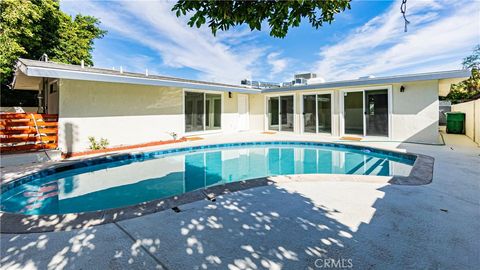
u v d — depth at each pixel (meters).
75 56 17.09
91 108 8.38
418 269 1.93
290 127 13.34
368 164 7.25
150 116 10.06
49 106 9.36
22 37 12.77
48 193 5.04
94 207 4.35
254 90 13.42
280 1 2.53
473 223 2.65
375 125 10.28
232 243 2.33
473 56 18.28
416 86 9.18
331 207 3.14
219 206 3.21
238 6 2.56
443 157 6.15
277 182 4.20
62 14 16.12
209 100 12.84
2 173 5.17
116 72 10.30
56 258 2.12
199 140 10.74
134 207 3.16
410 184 3.99
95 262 2.06
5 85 14.63
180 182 5.92
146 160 7.79
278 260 2.07
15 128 7.03
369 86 10.38
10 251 2.23
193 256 2.13
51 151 7.16
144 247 2.28
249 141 10.26
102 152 7.98
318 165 7.44
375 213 2.93
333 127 11.58
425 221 2.71
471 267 1.94
